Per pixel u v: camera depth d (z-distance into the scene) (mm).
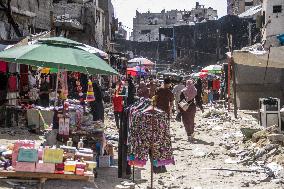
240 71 28062
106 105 27219
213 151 12562
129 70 34875
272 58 21219
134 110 8422
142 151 8164
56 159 7875
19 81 17531
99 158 10070
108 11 50062
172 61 71188
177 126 19188
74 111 9820
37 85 20219
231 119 21266
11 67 16766
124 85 17453
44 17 26062
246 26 56281
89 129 9859
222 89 36781
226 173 9844
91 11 35750
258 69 27828
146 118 8195
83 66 8586
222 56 60531
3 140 12352
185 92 14930
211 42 62656
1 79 16094
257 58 21266
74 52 8945
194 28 65312
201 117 22859
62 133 9453
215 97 36125
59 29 29094
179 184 8852
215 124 19281
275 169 9867
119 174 9164
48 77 19453
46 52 8727
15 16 21281
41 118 14633
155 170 9984
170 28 71812
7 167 7883
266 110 17156
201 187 8547
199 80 23297
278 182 8945
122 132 9117
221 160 11391
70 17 34906
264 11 34938
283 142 12180
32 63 9484
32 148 7895
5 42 16672
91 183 8453
